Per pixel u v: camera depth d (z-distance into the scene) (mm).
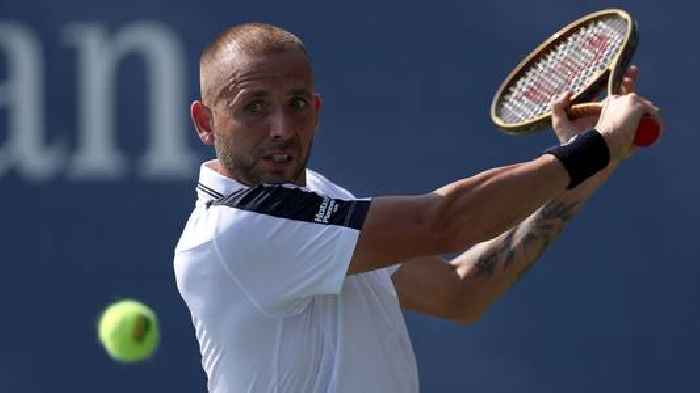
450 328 27328
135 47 27141
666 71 27188
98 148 27172
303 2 27062
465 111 27125
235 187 12516
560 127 13820
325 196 12094
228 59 12305
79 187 27203
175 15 27125
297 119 12312
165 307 27203
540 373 27297
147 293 27234
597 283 27281
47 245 27188
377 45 27109
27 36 27062
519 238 14312
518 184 11844
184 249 12562
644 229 27219
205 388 27266
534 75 15195
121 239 27219
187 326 27203
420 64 27094
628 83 13898
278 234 11945
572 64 14859
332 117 27125
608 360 27297
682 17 27141
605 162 12109
